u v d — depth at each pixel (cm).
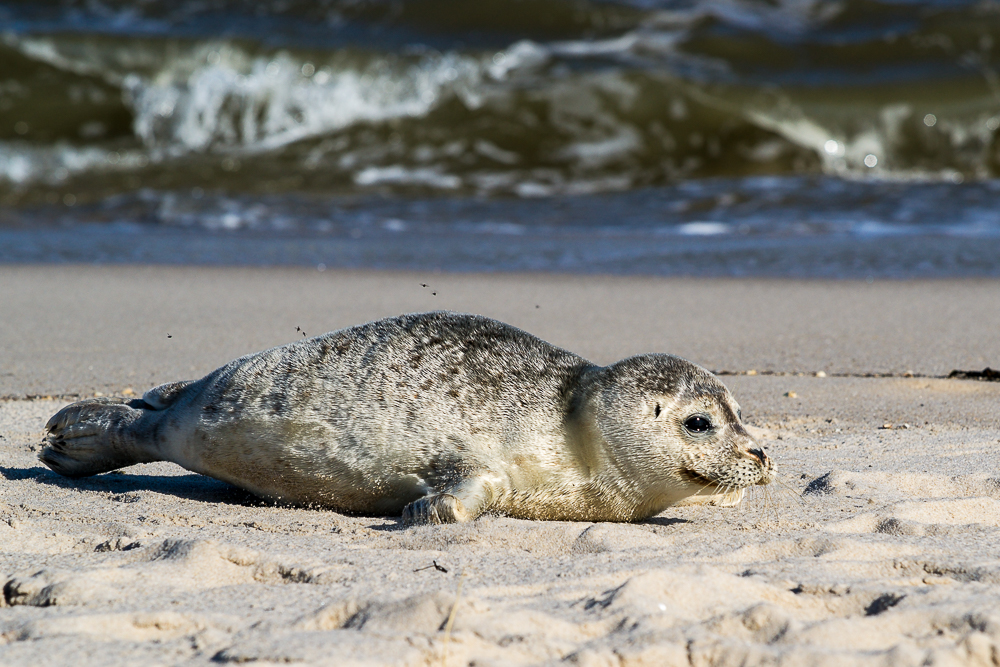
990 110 5491
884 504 1277
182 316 2695
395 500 1257
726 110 5509
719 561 1020
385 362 1255
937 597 880
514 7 6397
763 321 2708
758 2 6925
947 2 6850
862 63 6066
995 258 3594
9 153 5075
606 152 5291
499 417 1220
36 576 929
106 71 5625
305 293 3064
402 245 3922
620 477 1208
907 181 5003
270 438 1250
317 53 5753
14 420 1759
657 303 2948
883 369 2220
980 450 1580
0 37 5669
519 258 3694
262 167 5122
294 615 847
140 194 4731
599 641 791
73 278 3228
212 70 5681
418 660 734
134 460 1385
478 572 974
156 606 875
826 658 746
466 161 5209
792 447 1639
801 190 4825
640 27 6419
